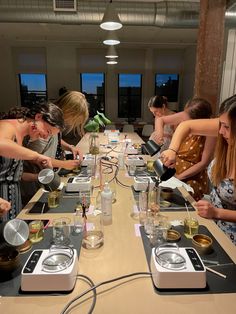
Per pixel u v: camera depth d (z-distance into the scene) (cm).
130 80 929
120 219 148
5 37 747
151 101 300
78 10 423
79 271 105
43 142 218
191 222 136
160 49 896
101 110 949
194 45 805
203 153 220
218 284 97
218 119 152
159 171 156
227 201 152
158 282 94
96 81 924
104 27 328
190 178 226
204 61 362
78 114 217
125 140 409
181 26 452
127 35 701
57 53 883
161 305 88
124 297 92
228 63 490
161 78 927
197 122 163
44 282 93
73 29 642
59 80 905
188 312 85
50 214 154
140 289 96
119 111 954
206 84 365
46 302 90
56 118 164
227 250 119
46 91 918
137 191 190
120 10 429
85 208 154
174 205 167
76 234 132
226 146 147
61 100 213
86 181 191
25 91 914
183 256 101
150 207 157
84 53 888
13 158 160
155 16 438
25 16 425
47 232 134
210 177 169
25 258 112
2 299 91
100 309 87
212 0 348
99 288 96
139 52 897
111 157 298
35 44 856
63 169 234
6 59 873
